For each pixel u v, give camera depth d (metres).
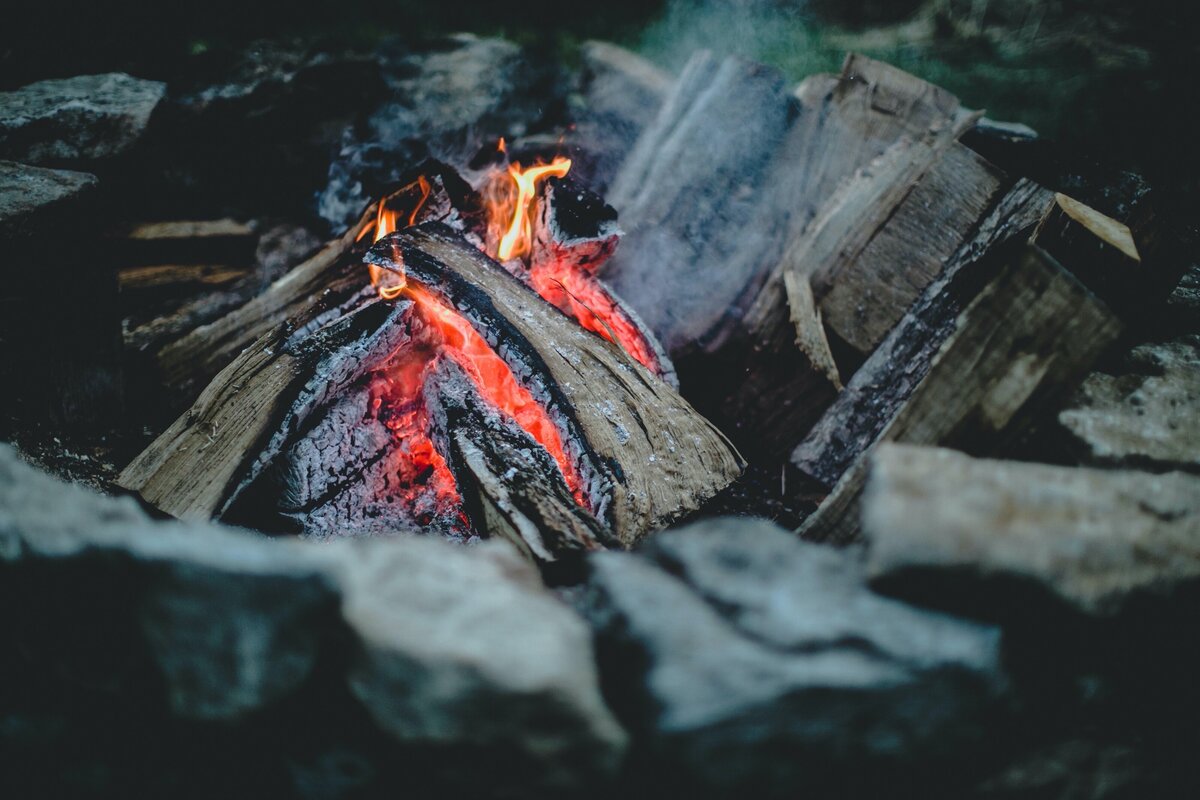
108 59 1.24
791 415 1.03
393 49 1.41
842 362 1.06
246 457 0.86
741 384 1.06
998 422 0.70
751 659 0.53
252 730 0.59
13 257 0.87
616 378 0.90
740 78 1.15
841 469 0.98
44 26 1.22
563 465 0.90
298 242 1.19
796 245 1.09
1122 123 1.40
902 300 1.04
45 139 1.07
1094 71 1.52
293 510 0.90
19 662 0.63
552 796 0.54
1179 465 0.72
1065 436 0.75
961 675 0.57
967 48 1.73
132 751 0.64
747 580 0.61
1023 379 0.69
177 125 1.16
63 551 0.57
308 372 0.87
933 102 1.10
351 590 0.56
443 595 0.57
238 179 1.22
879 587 0.61
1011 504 0.64
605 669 0.57
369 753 0.57
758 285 1.11
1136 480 0.68
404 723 0.53
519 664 0.51
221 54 1.26
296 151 1.23
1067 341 0.68
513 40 1.68
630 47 1.71
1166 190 1.14
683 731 0.51
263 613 0.54
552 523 0.77
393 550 0.61
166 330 1.06
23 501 0.62
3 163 0.92
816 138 1.13
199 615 0.55
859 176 1.09
